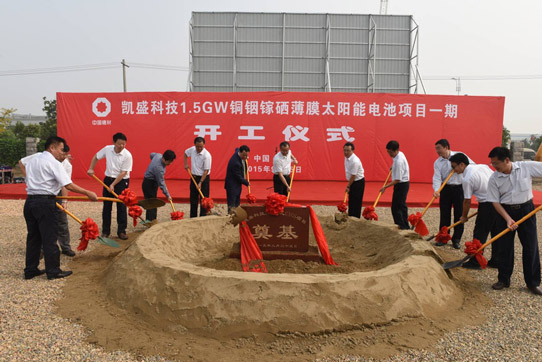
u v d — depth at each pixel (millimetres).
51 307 3854
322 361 2953
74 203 10188
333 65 20000
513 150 16125
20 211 9148
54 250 4668
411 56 19984
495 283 4746
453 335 3363
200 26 19812
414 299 3635
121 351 3064
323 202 10453
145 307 3619
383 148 13531
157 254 4324
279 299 3338
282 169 7816
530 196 4512
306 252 5246
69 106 13445
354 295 3443
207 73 19906
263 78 19969
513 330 3512
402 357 3020
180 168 13477
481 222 5602
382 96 13438
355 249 5922
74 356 2982
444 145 6418
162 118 13438
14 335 3270
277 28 19797
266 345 3127
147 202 5668
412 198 11047
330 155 13531
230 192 7039
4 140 23188
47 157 4672
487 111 13414
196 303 3424
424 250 4691
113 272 4410
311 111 13430
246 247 5129
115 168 6609
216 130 13445
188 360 2951
